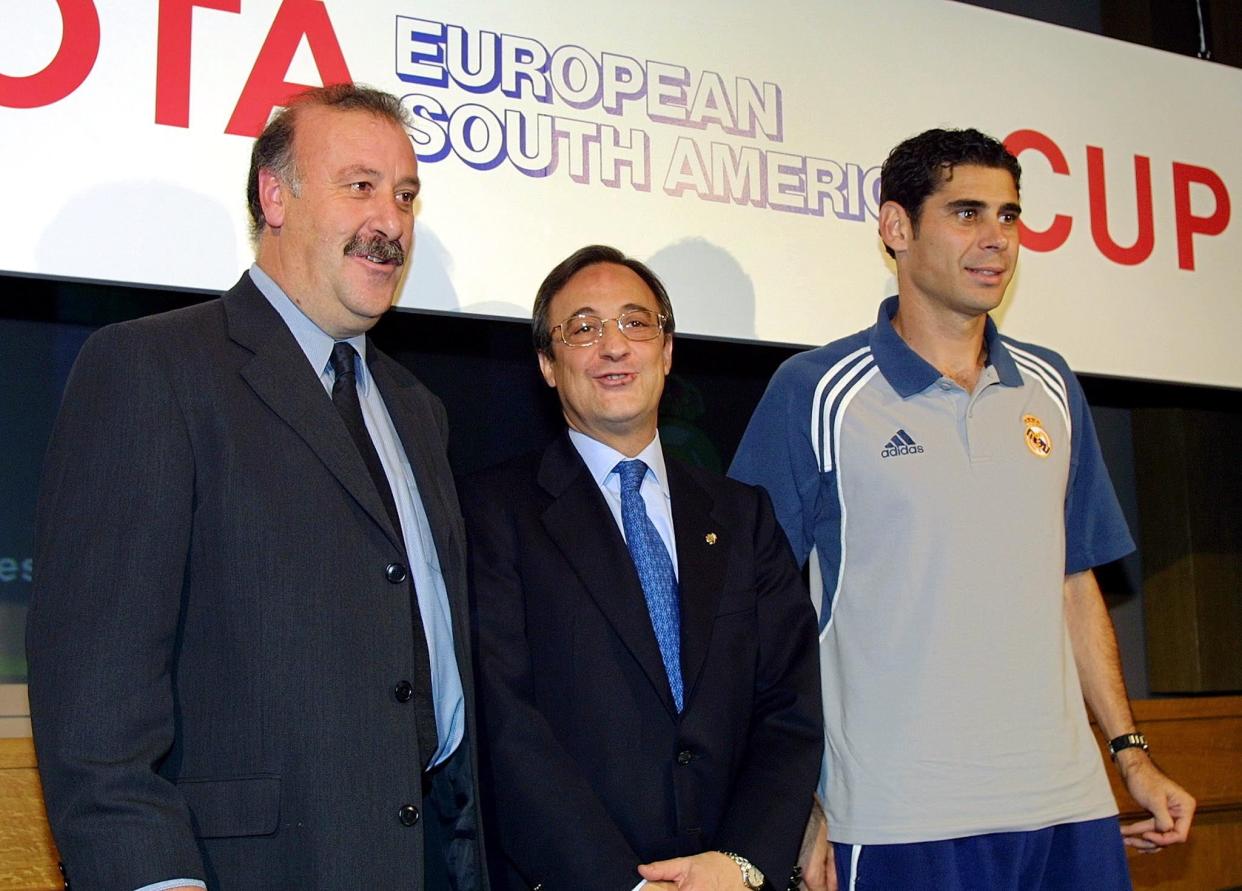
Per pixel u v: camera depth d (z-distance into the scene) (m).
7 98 2.21
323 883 1.54
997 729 2.08
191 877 1.42
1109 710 2.35
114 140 2.27
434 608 1.82
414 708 1.68
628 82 2.69
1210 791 3.44
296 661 1.59
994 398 2.25
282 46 2.40
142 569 1.50
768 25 2.85
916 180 2.26
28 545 2.57
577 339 2.09
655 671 1.93
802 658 2.06
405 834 1.60
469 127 2.54
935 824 2.03
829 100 2.89
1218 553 3.65
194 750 1.56
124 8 2.29
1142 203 3.19
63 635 1.46
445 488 1.96
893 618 2.12
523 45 2.60
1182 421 3.66
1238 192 3.32
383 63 2.47
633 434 2.12
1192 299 3.21
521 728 1.86
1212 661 3.59
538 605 1.98
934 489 2.16
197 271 2.31
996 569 2.15
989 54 3.07
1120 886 2.12
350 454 1.71
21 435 2.59
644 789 1.89
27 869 2.37
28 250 2.20
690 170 2.73
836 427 2.22
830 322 2.83
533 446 3.01
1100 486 2.38
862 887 2.05
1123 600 3.66
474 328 2.89
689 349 3.18
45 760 1.44
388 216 1.84
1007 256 2.22
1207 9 3.73
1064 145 3.11
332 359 1.86
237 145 2.35
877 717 2.10
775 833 1.86
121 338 1.62
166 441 1.56
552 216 2.59
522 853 1.81
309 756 1.57
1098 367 3.08
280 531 1.62
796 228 2.82
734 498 2.16
